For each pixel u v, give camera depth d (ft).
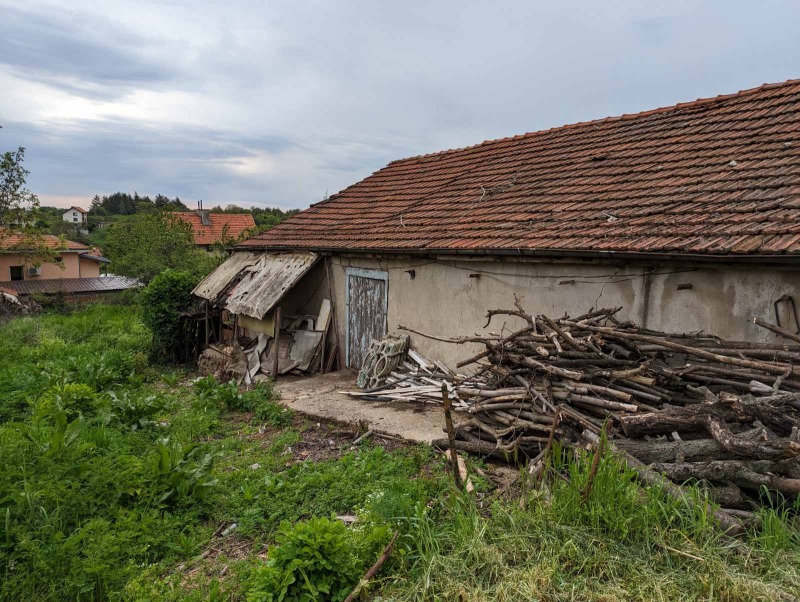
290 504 17.92
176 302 45.37
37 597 12.91
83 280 115.96
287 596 12.49
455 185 39.34
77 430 20.94
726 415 15.25
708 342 19.07
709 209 21.86
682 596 11.13
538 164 36.09
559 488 14.48
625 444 16.12
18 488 16.08
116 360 38.37
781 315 18.81
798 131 25.23
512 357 20.40
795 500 13.46
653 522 12.96
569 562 12.40
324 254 38.24
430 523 14.47
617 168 30.12
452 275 30.14
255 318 37.99
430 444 21.98
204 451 20.38
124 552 14.75
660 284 21.98
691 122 31.58
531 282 26.43
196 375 40.29
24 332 52.60
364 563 13.50
